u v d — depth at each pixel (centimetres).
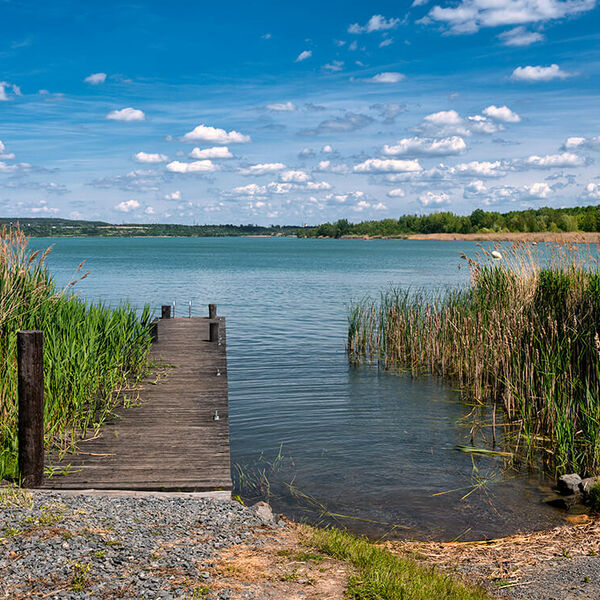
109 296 3578
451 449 983
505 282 1469
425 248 14738
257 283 4562
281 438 1040
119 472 703
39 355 633
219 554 475
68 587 396
